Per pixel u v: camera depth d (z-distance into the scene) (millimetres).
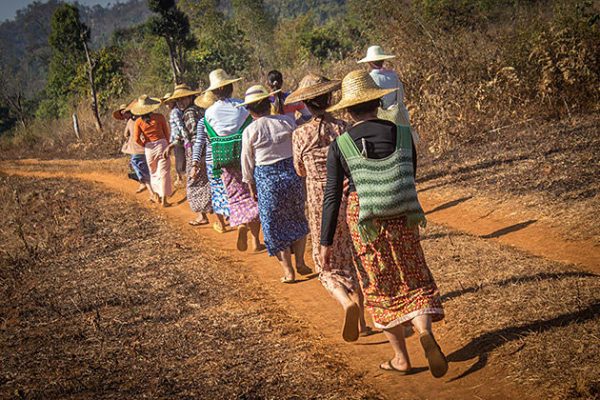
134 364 5508
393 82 8773
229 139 8023
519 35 13734
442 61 13664
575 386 4191
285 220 7070
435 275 6570
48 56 94938
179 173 12336
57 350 5945
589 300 5250
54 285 7879
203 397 4848
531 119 12516
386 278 4590
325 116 5773
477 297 5793
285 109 8609
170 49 30906
